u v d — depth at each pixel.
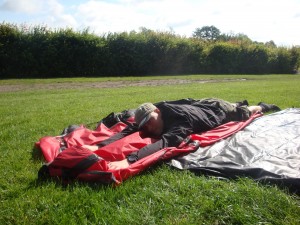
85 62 27.39
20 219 2.96
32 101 11.69
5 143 5.59
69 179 3.70
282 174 3.46
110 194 3.33
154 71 30.53
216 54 33.16
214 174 3.73
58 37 26.41
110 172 3.52
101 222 2.86
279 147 4.46
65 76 26.77
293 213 2.83
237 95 12.13
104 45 27.75
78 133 5.41
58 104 10.71
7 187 3.64
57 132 6.44
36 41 25.72
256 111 6.75
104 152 4.21
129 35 28.95
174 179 3.66
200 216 2.92
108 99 11.77
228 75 29.47
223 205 3.01
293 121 5.89
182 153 4.34
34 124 7.27
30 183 3.73
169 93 13.40
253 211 2.89
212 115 5.53
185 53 31.38
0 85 18.92
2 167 4.32
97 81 21.52
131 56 28.77
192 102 5.88
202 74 31.64
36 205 3.18
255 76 27.88
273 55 35.47
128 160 4.01
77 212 3.03
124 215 2.92
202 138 4.86
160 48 29.89
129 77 25.67
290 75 30.47
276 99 10.65
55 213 3.03
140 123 4.86
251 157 4.13
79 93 14.15
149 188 3.45
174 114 4.97
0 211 3.09
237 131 5.34
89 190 3.43
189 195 3.28
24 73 25.67
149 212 2.98
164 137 4.51
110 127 6.22
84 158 3.66
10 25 25.12
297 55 36.09
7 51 24.89
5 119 8.04
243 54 34.09
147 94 13.21
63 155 3.75
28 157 4.75
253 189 3.21
